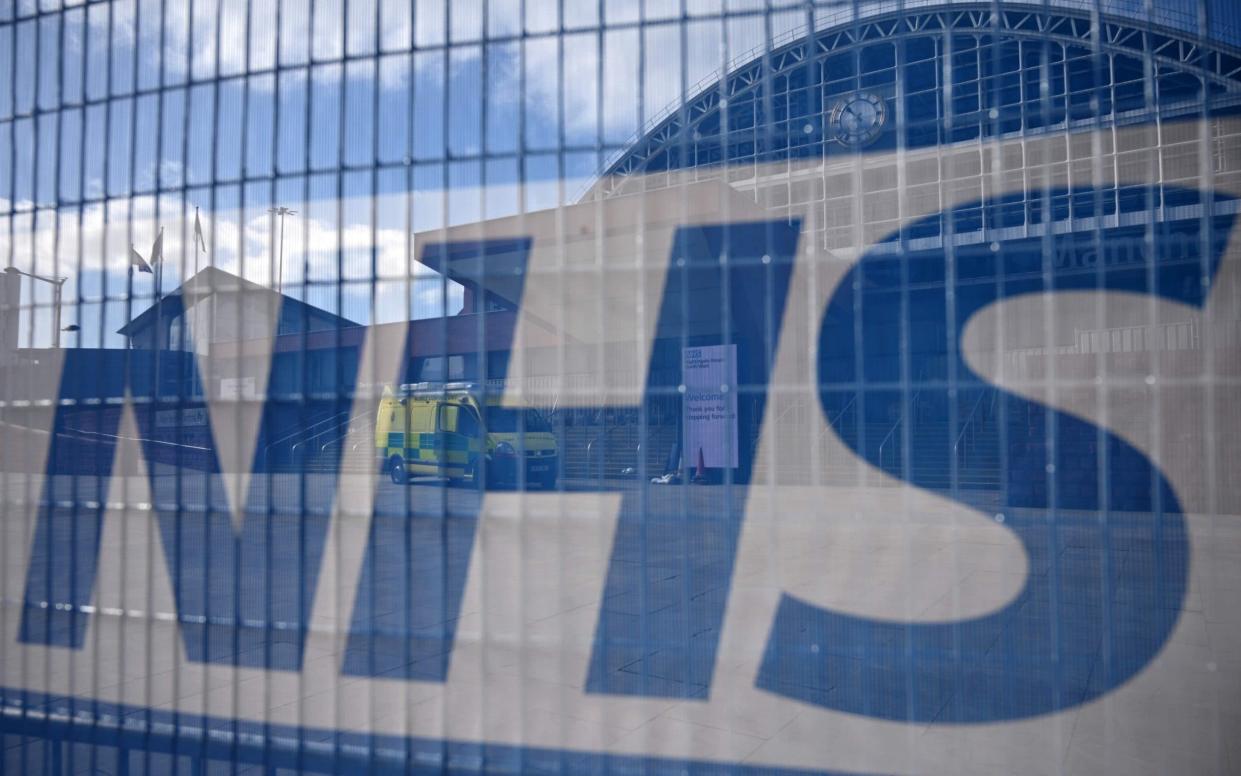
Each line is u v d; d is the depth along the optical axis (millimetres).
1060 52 22703
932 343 20578
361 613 7316
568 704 5176
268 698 5324
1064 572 8609
